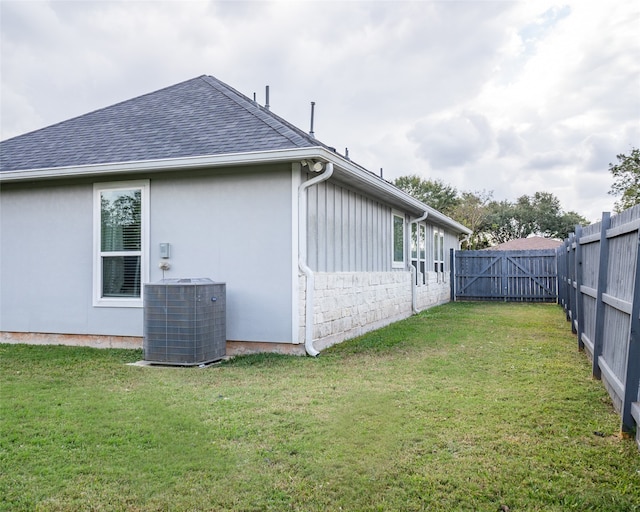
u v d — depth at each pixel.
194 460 3.04
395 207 11.16
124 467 2.95
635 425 3.37
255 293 6.68
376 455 3.09
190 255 6.96
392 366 5.78
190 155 6.68
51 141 8.45
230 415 3.90
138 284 7.21
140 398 4.43
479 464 2.95
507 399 4.32
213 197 6.86
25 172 7.31
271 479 2.78
